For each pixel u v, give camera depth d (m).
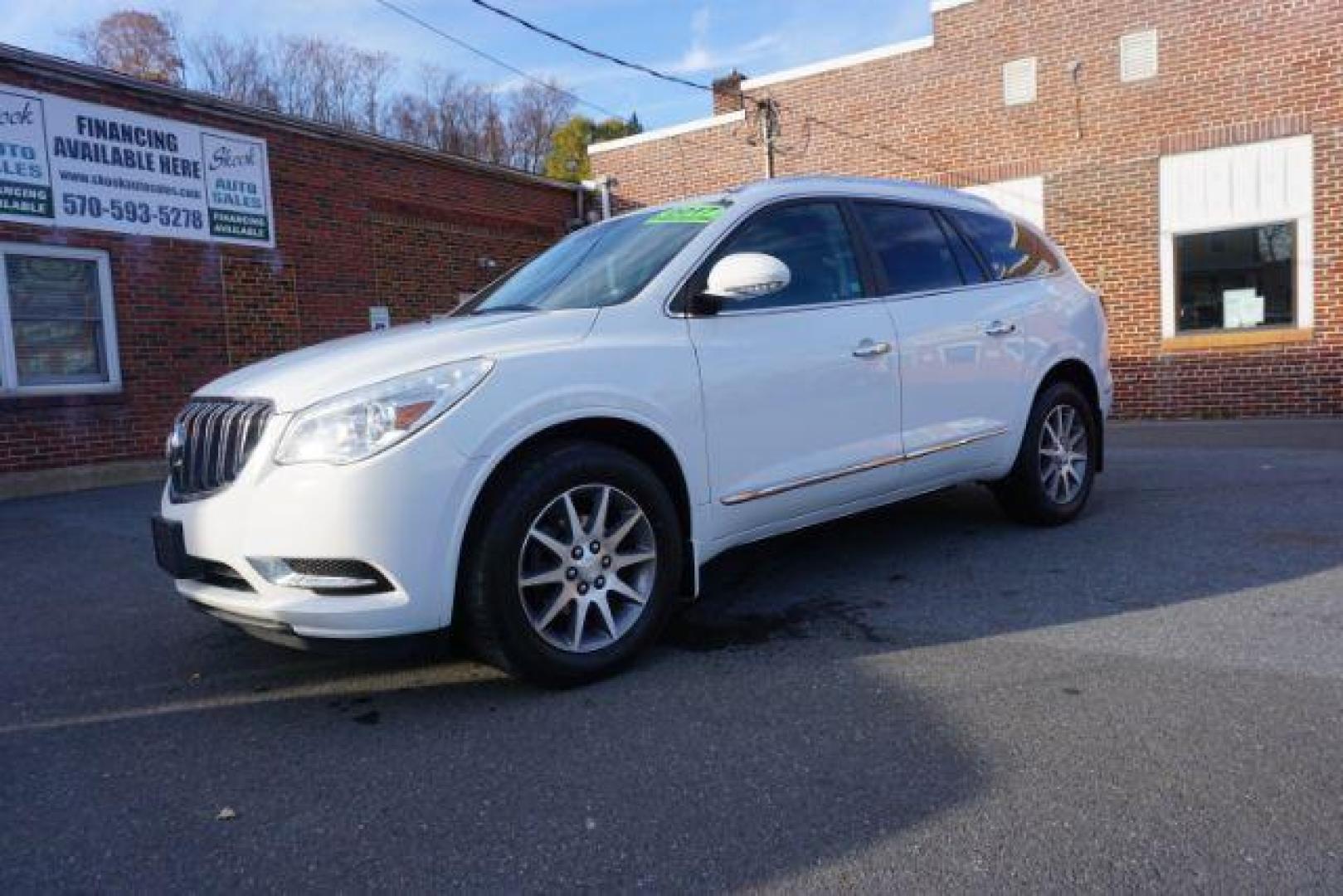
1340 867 2.14
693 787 2.63
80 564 5.85
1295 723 2.86
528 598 3.31
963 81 13.50
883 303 4.46
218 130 10.68
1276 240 11.70
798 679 3.36
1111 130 12.51
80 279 9.63
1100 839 2.29
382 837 2.44
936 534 5.44
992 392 4.94
